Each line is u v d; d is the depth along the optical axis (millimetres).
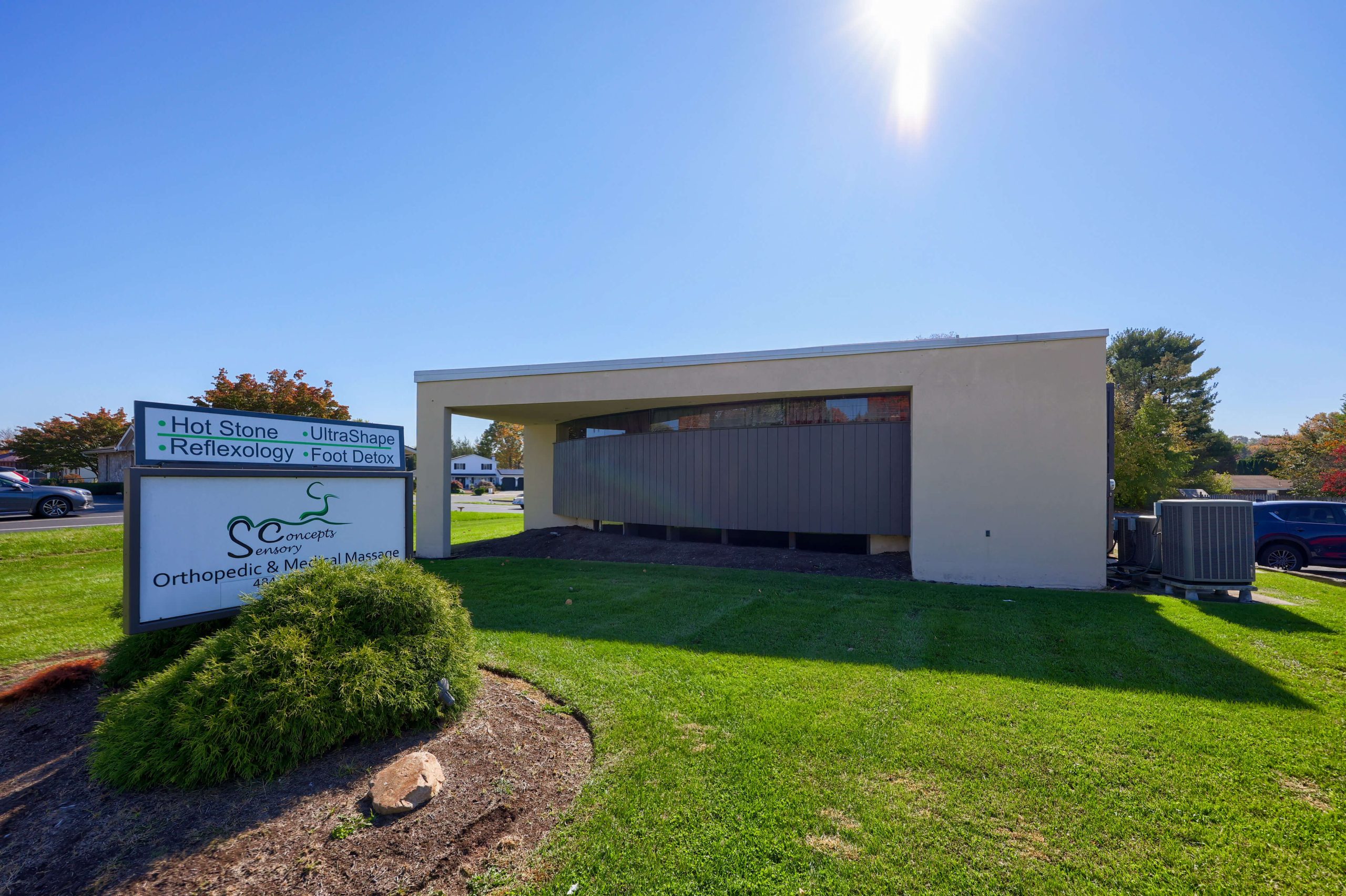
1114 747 3668
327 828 2887
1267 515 10883
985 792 3186
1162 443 24109
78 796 3176
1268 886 2490
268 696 3375
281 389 20656
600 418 14211
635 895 2443
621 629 6324
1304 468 26234
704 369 10508
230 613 4434
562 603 7574
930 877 2551
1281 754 3580
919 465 9398
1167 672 5000
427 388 12336
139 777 3154
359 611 4004
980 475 9125
